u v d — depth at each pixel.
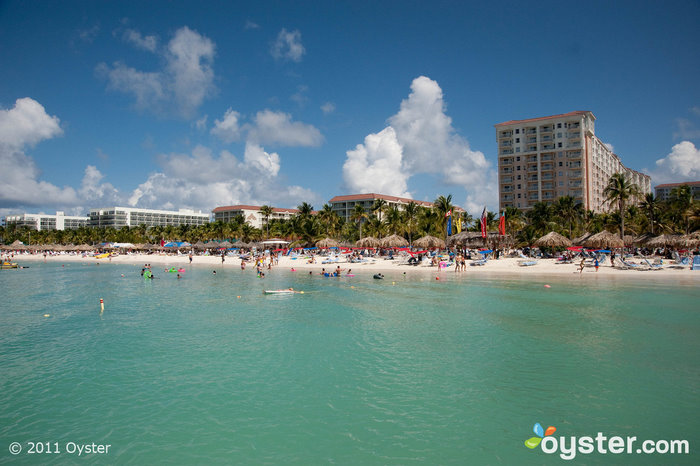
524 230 77.94
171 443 8.56
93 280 43.94
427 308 22.66
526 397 10.41
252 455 8.05
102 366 13.34
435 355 13.93
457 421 9.26
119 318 21.36
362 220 134.00
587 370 12.20
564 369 12.33
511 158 112.31
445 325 18.33
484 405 10.02
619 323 18.08
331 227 99.94
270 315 21.62
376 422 9.30
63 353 14.84
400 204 142.88
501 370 12.34
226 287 35.34
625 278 34.78
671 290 27.56
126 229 147.50
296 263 62.88
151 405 10.36
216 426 9.23
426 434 8.73
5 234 166.12
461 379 11.69
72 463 7.91
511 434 8.70
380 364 13.12
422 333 16.95
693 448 8.08
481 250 56.44
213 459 7.95
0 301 28.06
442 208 71.69
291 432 8.91
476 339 15.84
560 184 105.44
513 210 81.88
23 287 37.06
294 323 19.45
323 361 13.52
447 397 10.49
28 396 10.98
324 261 60.50
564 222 82.00
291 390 11.13
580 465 7.55
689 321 18.34
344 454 8.03
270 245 85.88
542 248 63.09
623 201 60.75
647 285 30.22
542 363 12.89
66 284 39.62
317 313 21.95
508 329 17.33
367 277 41.41
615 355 13.55
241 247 86.81
